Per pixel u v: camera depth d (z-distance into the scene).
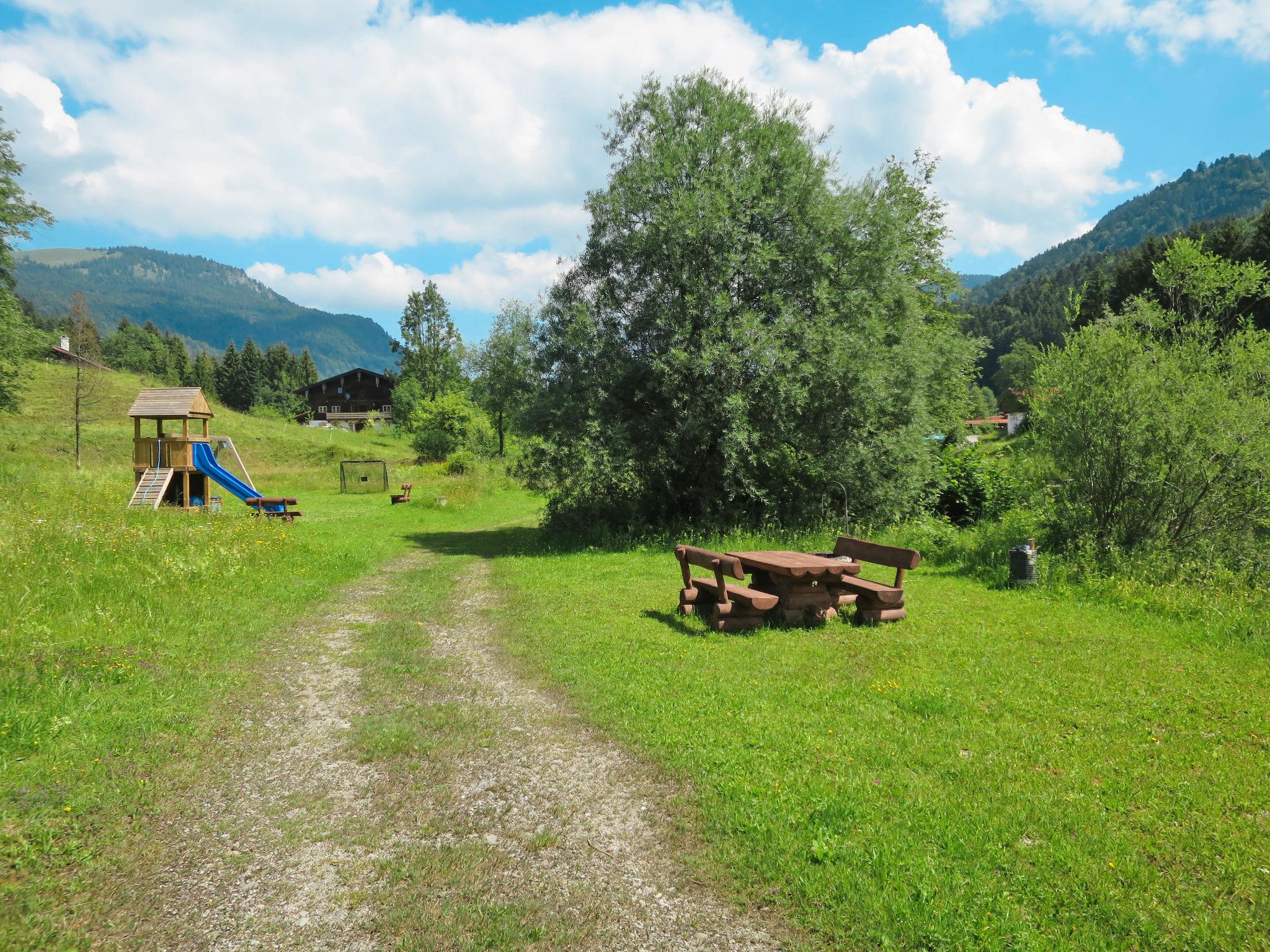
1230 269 11.33
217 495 30.69
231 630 8.17
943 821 4.00
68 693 5.66
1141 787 4.39
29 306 79.00
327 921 3.34
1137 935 3.09
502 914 3.38
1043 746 5.00
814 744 5.11
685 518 18.20
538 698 6.42
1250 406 10.05
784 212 17.17
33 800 4.21
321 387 95.19
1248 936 3.06
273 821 4.27
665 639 8.12
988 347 22.89
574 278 19.45
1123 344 11.09
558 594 11.02
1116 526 11.33
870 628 8.40
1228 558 10.39
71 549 9.99
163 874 3.69
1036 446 12.38
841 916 3.29
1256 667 6.75
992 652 7.34
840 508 17.70
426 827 4.21
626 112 18.73
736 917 3.36
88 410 42.72
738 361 15.76
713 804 4.34
